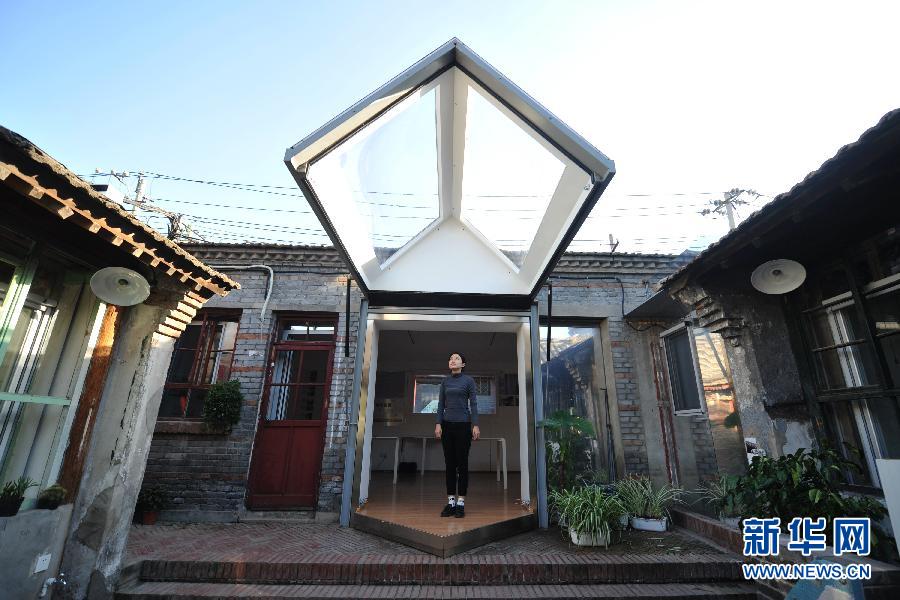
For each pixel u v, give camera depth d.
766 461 3.49
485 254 5.59
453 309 5.46
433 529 3.99
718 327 4.27
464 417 4.63
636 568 3.57
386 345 8.32
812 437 3.83
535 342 5.39
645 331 6.73
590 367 7.18
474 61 3.17
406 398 9.28
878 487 3.36
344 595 3.26
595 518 4.12
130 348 3.59
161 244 3.18
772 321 4.18
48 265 3.21
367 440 5.27
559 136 3.07
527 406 5.23
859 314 3.52
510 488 6.66
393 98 3.12
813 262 3.93
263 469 5.95
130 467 3.46
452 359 4.89
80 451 3.22
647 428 6.29
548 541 4.28
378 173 4.32
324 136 2.87
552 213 3.90
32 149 2.24
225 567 3.57
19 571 2.75
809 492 3.03
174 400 6.27
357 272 4.66
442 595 3.27
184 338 6.64
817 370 3.92
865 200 3.05
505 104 3.28
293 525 5.27
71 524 3.16
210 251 6.80
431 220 5.55
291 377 6.52
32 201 2.62
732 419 4.82
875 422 3.48
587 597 3.27
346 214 3.82
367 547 4.07
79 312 3.38
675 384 6.20
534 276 5.05
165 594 3.29
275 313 6.69
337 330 6.53
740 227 3.44
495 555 3.79
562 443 5.95
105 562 3.20
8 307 2.74
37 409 3.11
